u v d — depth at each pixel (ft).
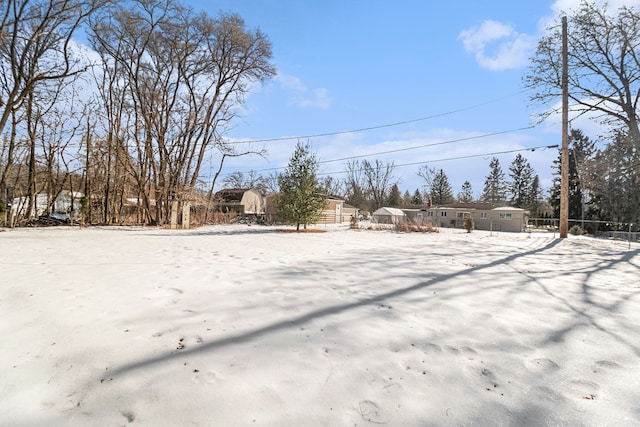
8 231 44.83
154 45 65.21
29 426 5.08
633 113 38.42
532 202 161.38
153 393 6.02
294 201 52.90
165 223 69.67
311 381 6.57
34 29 46.73
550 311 11.39
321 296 12.67
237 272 16.99
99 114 65.26
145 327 9.19
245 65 72.43
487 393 6.31
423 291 13.75
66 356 7.38
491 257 24.84
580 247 34.32
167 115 67.10
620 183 81.76
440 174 187.93
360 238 42.50
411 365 7.36
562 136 43.98
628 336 9.18
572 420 5.52
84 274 15.99
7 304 10.94
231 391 6.14
